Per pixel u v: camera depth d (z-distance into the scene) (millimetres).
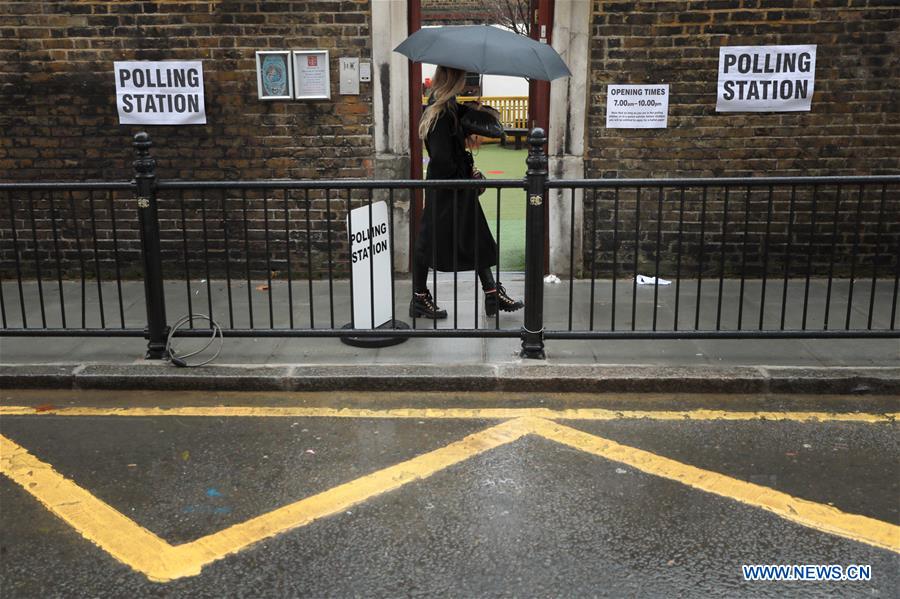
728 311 6281
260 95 6941
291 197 7195
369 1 6809
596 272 7324
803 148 6988
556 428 4477
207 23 6871
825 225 7133
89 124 7066
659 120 6965
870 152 6973
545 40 6945
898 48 6770
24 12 6891
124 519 3545
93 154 7121
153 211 5137
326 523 3508
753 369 5059
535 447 4242
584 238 7254
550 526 3479
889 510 3604
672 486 3816
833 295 6699
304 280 7312
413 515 3572
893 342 5566
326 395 4992
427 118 5555
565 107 6949
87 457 4145
